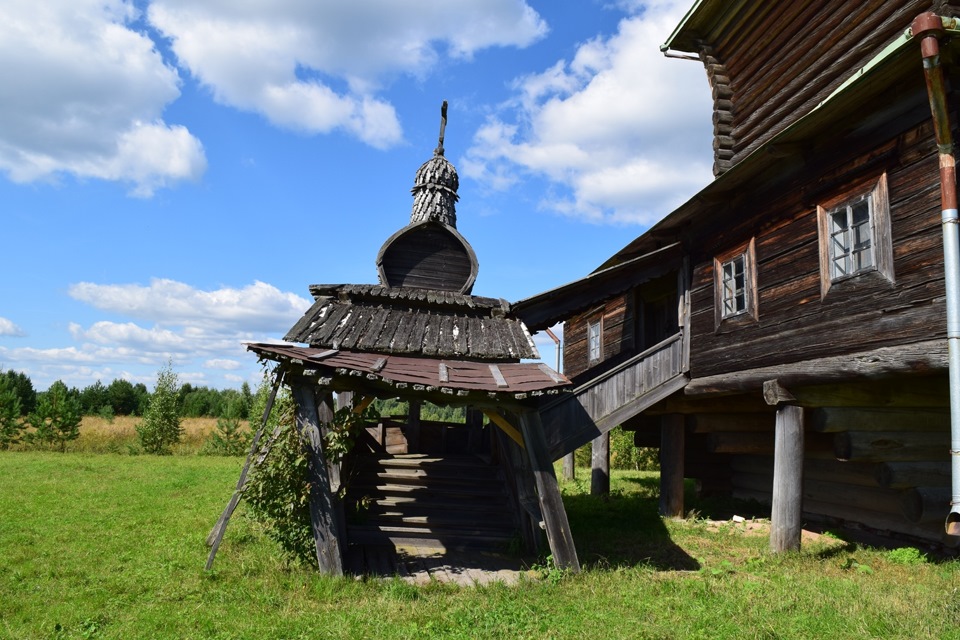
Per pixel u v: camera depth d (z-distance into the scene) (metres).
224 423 23.84
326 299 9.72
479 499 9.72
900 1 6.72
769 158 7.81
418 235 12.22
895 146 6.43
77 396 44.88
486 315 10.26
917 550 7.41
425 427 12.36
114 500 10.91
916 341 6.00
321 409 7.88
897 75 6.18
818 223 7.45
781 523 7.59
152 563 6.87
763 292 8.41
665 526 9.77
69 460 17.97
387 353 8.16
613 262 12.24
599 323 15.68
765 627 4.84
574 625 4.98
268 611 5.39
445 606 5.55
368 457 10.73
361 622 5.08
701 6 9.72
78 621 5.06
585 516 10.77
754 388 8.29
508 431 7.39
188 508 10.30
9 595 5.71
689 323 10.23
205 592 5.88
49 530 8.34
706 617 5.14
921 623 4.85
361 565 7.26
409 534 8.51
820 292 7.34
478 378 7.11
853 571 6.83
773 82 8.80
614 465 23.77
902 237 6.27
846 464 9.41
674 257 10.60
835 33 7.68
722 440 10.31
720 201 9.45
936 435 7.72
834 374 6.84
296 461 6.46
